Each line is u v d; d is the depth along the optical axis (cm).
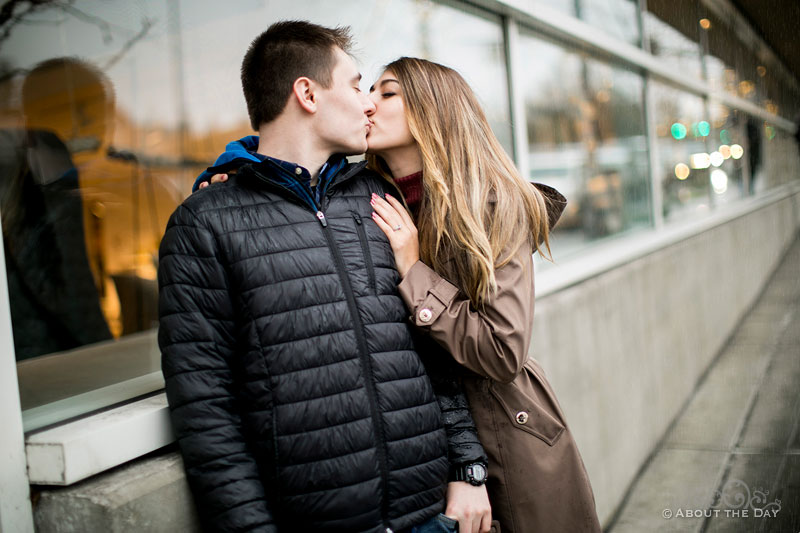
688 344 480
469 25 275
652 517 317
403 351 133
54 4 206
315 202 134
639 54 445
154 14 243
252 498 115
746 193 834
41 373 168
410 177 164
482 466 151
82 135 217
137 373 170
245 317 121
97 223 220
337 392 122
